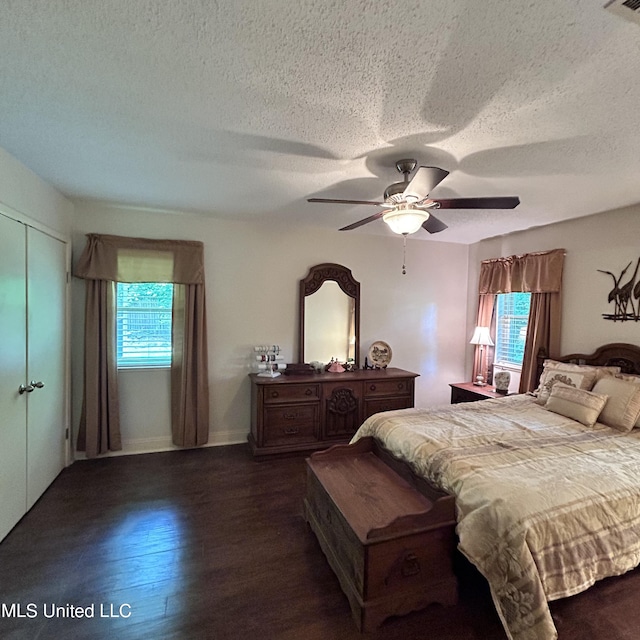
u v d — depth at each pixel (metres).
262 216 3.81
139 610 1.79
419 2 1.12
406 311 4.77
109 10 1.17
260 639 1.65
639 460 2.13
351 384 3.92
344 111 1.74
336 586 1.96
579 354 3.56
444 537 1.85
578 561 1.64
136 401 3.73
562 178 2.55
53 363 3.05
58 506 2.70
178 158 2.33
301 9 1.16
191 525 2.50
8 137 2.07
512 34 1.24
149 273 3.61
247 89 1.59
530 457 2.14
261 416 3.62
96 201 3.34
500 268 4.46
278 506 2.76
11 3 1.14
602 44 1.27
